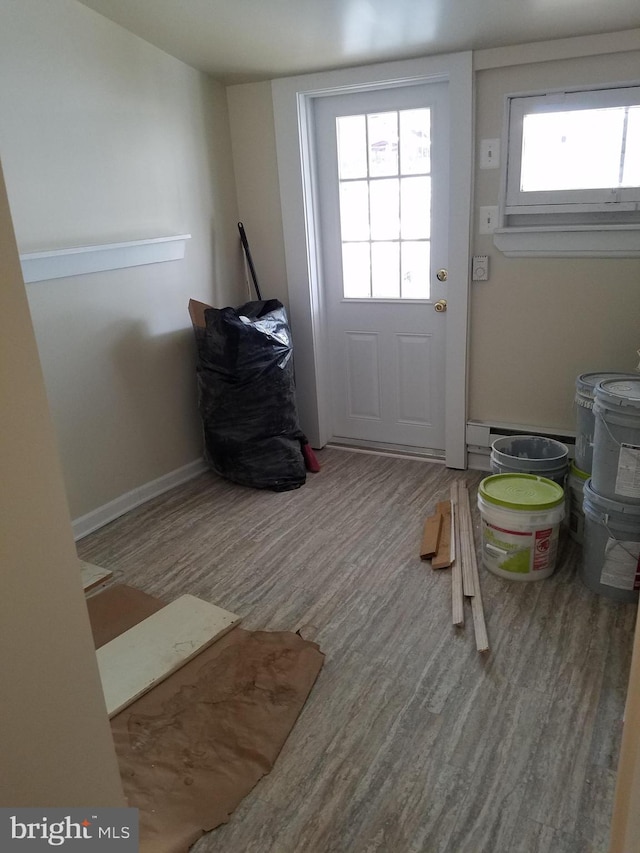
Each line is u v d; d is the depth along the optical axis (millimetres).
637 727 888
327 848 1408
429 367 3371
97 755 912
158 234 2998
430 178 3080
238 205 3467
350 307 3484
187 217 3150
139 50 2770
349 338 3549
